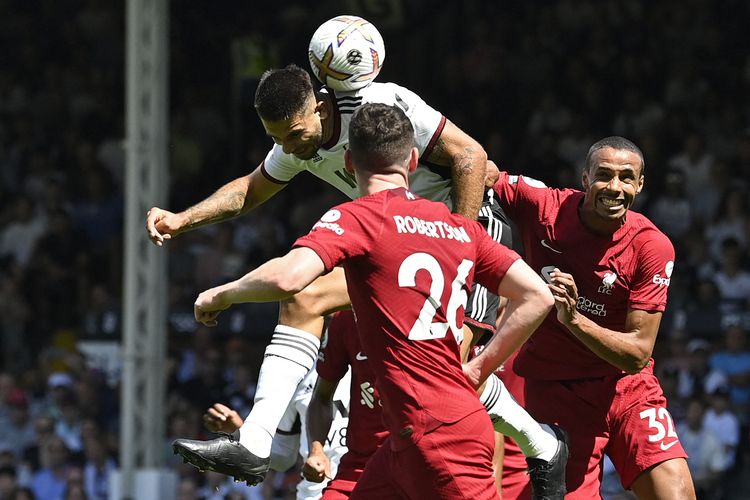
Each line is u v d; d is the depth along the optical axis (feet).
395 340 48.03
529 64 171.73
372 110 49.83
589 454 65.16
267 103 52.65
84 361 146.92
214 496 125.70
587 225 62.90
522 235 65.16
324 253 46.88
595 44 170.19
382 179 49.57
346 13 178.19
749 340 128.77
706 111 161.79
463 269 49.14
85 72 189.57
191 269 152.46
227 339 141.38
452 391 48.47
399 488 49.37
